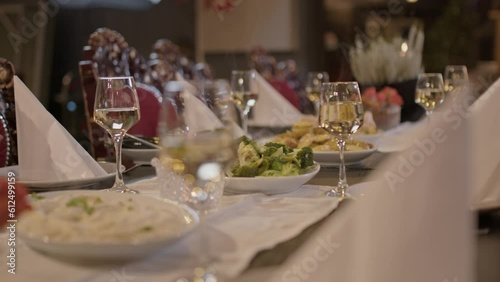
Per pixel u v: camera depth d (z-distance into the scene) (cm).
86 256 77
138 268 78
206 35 609
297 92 376
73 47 486
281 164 129
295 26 601
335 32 597
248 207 111
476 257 75
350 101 126
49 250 77
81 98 468
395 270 65
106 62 225
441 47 501
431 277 66
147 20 545
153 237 78
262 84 264
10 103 173
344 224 70
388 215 65
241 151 129
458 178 67
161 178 112
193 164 92
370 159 168
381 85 267
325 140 168
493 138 97
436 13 545
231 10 605
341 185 124
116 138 130
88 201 88
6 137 172
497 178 98
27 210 84
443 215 66
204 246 84
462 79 239
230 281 74
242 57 611
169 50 285
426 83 212
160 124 91
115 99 128
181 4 580
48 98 476
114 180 142
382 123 234
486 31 514
